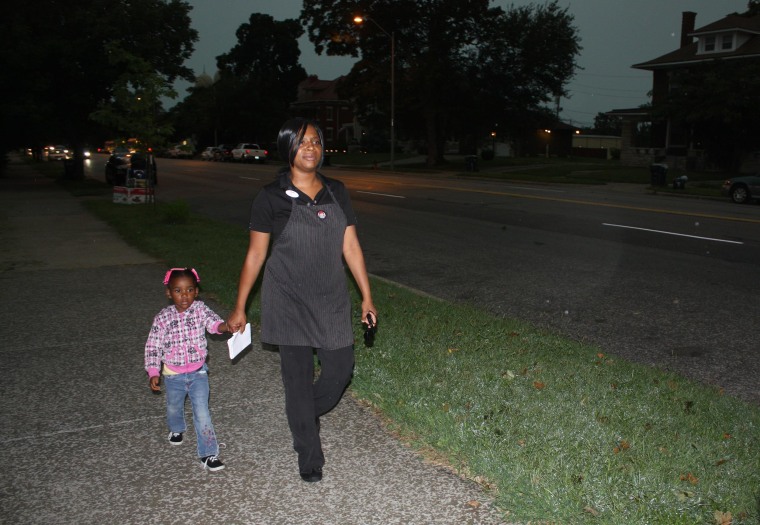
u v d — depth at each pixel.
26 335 6.68
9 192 26.58
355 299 7.82
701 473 3.69
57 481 3.79
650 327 7.34
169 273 4.01
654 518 3.20
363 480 3.77
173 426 4.19
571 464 3.72
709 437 4.22
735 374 5.89
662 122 43.97
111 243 12.93
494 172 40.41
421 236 14.19
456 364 5.49
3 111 27.41
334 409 4.74
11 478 3.82
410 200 21.95
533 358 5.72
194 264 10.09
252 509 3.50
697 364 6.15
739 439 4.22
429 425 4.29
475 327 6.71
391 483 3.73
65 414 4.73
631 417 4.46
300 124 3.59
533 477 3.57
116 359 5.93
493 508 3.46
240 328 3.75
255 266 3.68
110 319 7.29
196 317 4.06
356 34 46.69
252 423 4.58
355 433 4.36
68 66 28.17
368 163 56.34
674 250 12.23
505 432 4.12
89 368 5.69
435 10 44.06
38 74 28.20
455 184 30.41
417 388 4.91
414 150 76.38
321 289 3.66
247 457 4.08
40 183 32.78
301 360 3.70
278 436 4.38
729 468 3.78
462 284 9.55
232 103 78.50
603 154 71.44
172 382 4.07
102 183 31.91
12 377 5.46
